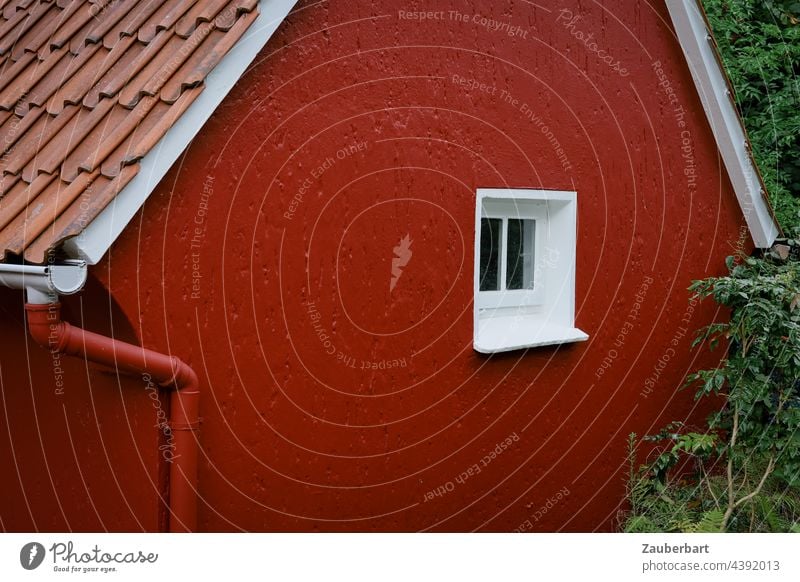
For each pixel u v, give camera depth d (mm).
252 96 3930
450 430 4906
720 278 5785
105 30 4145
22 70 4410
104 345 3496
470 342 4953
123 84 3629
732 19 9156
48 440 4402
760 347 5469
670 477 6043
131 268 3582
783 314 5406
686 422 6281
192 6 3850
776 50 8977
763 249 6527
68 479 4289
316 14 4129
